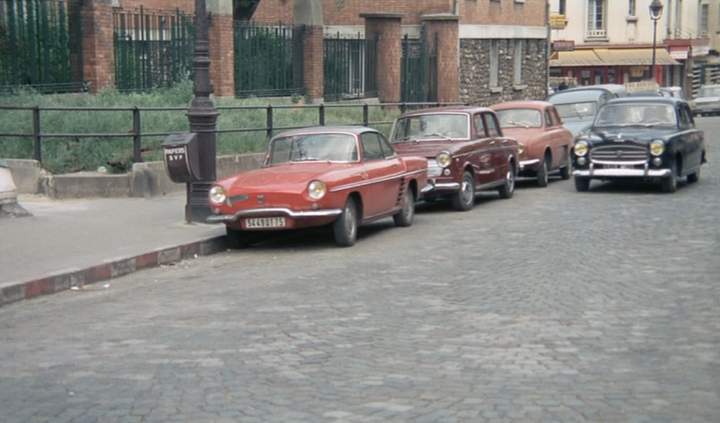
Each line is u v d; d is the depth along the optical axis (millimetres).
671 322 8703
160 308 9734
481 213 16766
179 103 20828
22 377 7297
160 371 7359
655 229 14438
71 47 21109
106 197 16875
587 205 17531
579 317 8930
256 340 8258
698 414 6211
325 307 9531
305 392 6770
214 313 9383
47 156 17328
